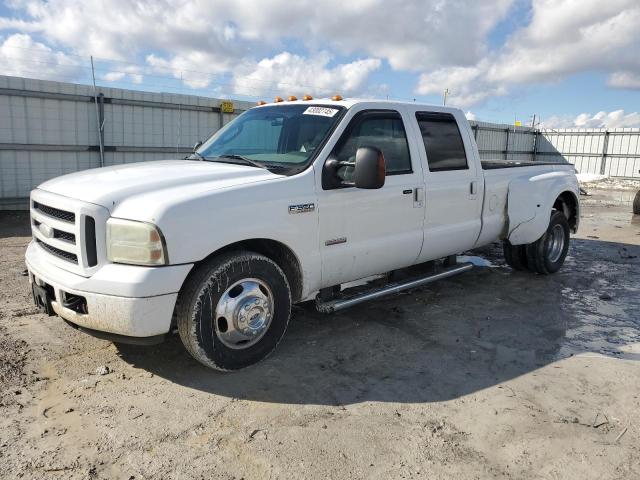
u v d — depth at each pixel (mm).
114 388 3502
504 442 2969
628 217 13156
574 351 4297
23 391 3416
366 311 5168
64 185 3773
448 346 4344
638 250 8703
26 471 2625
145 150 14445
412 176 4801
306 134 4359
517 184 5953
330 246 4184
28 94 12211
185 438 2947
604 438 3023
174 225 3260
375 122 4574
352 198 4273
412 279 5180
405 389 3584
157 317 3275
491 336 4590
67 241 3527
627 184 25500
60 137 12898
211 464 2717
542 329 4793
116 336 3375
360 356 4109
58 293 3447
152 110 14406
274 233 3766
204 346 3506
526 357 4156
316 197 4027
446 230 5211
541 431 3088
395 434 3031
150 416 3166
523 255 6637
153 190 3482
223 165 4172
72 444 2861
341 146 4254
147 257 3229
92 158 13539
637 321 5066
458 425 3141
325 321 4863
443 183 5098
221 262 3514
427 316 5070
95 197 3387
